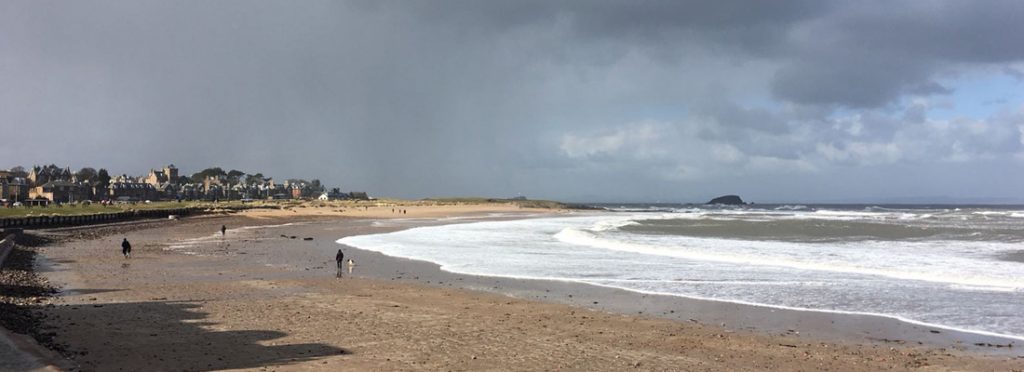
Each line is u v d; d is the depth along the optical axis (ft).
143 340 42.37
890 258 97.71
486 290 69.67
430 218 305.94
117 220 221.25
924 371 37.70
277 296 63.52
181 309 54.90
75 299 59.16
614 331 48.29
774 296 65.31
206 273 82.94
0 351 32.63
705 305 60.44
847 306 59.36
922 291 67.15
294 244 136.77
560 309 57.77
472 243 139.44
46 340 40.88
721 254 106.01
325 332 46.09
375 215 331.77
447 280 77.97
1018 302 60.29
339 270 81.71
